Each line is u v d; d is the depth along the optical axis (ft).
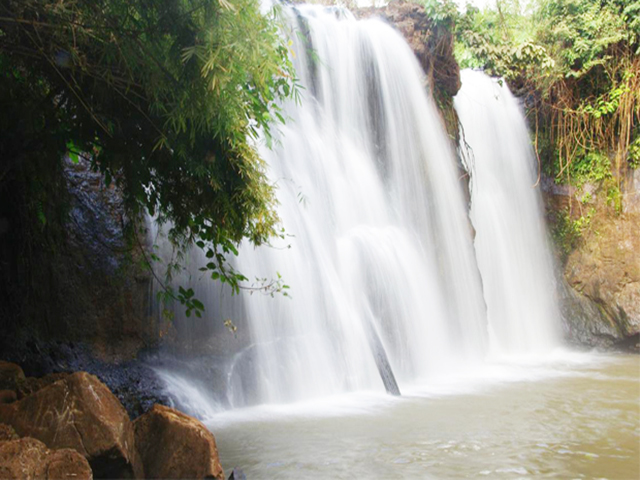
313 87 39.29
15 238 25.02
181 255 26.96
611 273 52.60
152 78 18.02
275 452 21.77
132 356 28.14
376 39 42.39
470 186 49.44
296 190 35.09
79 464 13.80
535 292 54.54
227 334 30.55
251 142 32.71
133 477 15.64
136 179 22.41
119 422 15.46
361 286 35.81
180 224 23.72
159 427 16.99
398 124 42.50
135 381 26.81
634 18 52.90
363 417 26.86
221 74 16.74
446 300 41.29
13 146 21.16
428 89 44.55
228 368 29.73
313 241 34.68
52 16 16.99
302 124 37.78
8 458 13.14
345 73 40.75
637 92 53.31
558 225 56.24
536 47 52.70
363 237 37.27
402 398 30.83
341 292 34.78
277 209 32.96
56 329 26.50
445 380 35.81
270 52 17.69
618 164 53.57
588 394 31.65
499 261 52.70
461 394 31.76
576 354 49.37
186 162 20.97
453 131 46.50
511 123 56.24
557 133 56.44
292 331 32.42
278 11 18.95
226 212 22.15
